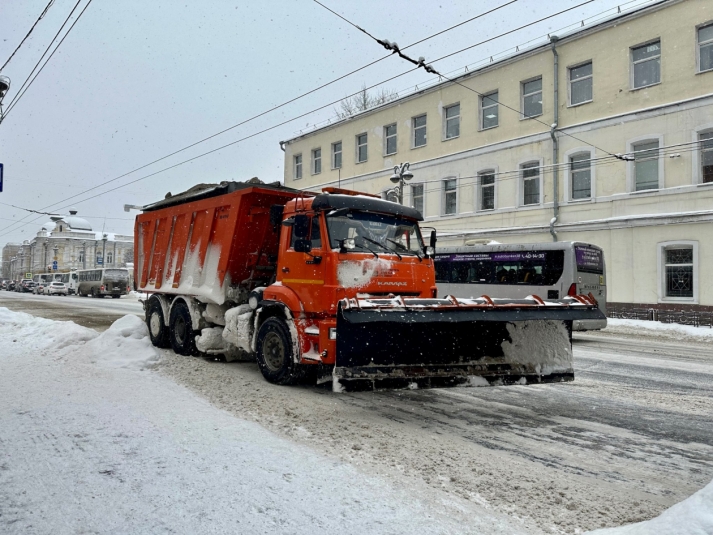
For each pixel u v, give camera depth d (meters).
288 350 7.14
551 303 6.25
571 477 4.18
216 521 3.28
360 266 6.78
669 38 19.80
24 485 3.80
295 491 3.71
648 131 20.20
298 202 7.41
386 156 31.47
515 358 6.39
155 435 4.93
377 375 5.68
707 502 3.02
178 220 10.34
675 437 5.27
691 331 16.75
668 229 19.47
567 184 22.67
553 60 23.31
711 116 18.61
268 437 4.94
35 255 91.50
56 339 10.57
